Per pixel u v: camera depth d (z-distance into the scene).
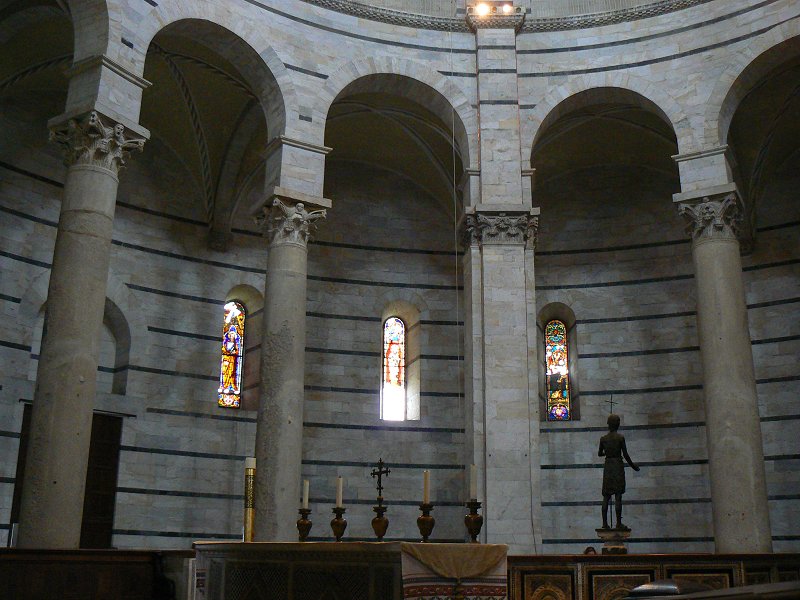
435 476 25.34
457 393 26.14
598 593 14.26
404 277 26.98
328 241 26.70
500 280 21.14
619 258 26.94
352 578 10.62
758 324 24.97
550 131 25.86
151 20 18.95
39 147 22.61
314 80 21.62
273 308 19.66
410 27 23.09
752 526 18.75
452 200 27.58
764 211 25.70
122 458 22.42
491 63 22.86
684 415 24.94
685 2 22.44
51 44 21.56
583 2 23.64
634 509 24.56
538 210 21.53
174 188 24.97
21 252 21.73
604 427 25.41
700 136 21.47
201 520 23.14
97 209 16.83
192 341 24.20
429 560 10.38
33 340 21.92
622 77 22.56
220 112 24.45
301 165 20.78
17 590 13.07
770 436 24.02
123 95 17.86
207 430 23.80
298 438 19.02
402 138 26.61
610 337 26.27
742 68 21.38
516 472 19.91
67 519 15.29
